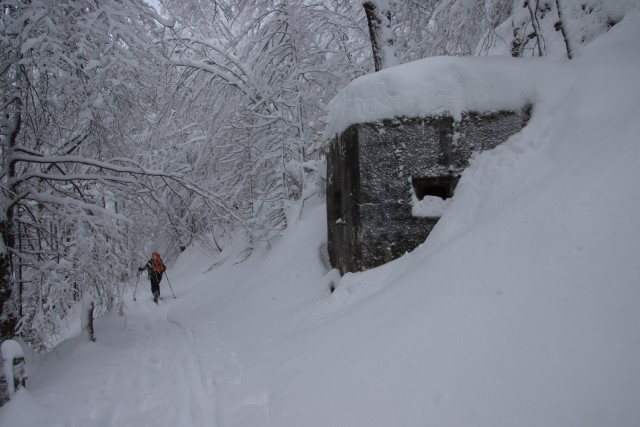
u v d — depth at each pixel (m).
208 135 10.98
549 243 2.61
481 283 2.75
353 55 12.54
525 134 4.34
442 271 3.29
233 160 10.95
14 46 4.52
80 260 5.26
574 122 3.83
